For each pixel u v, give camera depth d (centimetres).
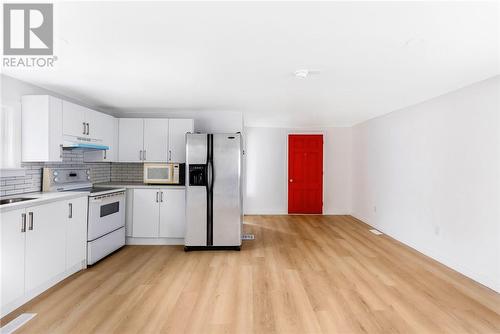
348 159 689
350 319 230
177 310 243
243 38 204
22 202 248
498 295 273
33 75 294
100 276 316
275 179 695
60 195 305
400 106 441
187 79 306
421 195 405
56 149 322
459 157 332
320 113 508
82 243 334
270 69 271
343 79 301
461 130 329
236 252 407
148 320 227
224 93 367
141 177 509
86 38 206
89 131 387
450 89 337
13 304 239
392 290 284
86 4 161
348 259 376
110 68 272
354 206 667
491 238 287
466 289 287
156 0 156
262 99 400
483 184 297
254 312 241
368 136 586
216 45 217
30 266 256
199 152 414
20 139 312
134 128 466
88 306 248
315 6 161
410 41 207
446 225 353
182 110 485
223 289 285
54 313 235
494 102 285
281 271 334
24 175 320
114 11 168
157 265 353
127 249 421
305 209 692
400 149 461
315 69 270
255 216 674
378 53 231
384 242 458
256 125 674
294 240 470
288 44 214
